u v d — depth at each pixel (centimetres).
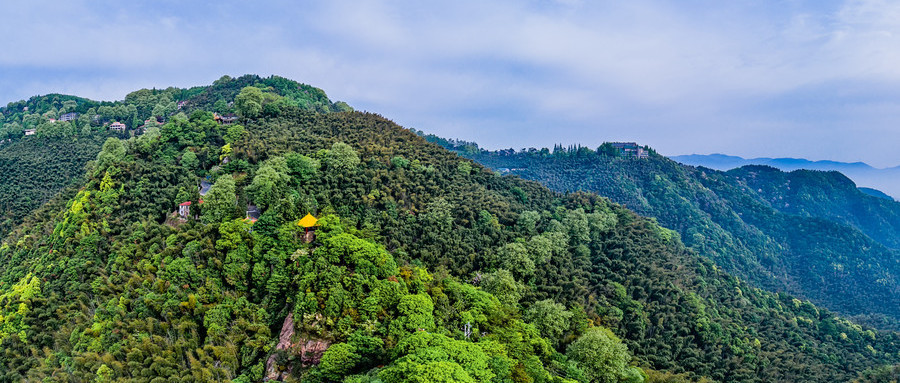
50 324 8375
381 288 7269
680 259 14100
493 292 9506
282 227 8769
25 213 15275
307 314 6812
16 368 7825
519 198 14675
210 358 6681
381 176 12656
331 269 7319
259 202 10131
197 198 10550
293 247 8375
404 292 7438
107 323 7512
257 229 8638
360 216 10906
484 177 15188
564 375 7581
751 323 12538
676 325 10869
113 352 7006
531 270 10600
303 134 14712
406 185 12656
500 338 7619
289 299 7425
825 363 11719
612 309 10469
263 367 6594
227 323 7244
